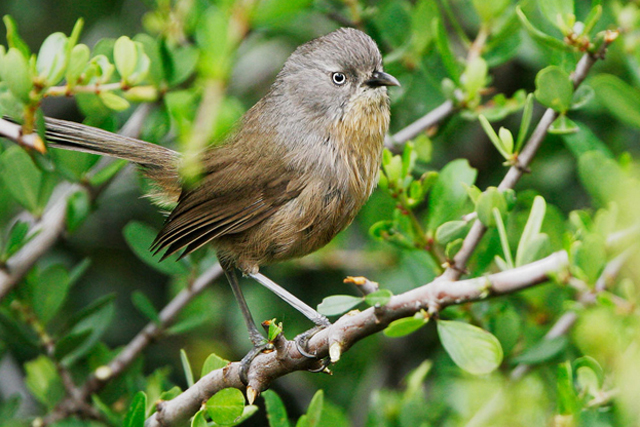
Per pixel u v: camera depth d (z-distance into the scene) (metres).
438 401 9.78
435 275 9.54
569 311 9.70
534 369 9.42
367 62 9.77
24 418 11.87
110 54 9.57
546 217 9.35
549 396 9.34
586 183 7.81
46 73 7.70
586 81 10.02
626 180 7.62
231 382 7.84
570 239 7.34
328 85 9.80
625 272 8.26
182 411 8.02
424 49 10.73
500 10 10.09
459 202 9.08
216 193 9.88
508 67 13.34
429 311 7.14
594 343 7.71
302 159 9.76
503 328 9.41
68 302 13.95
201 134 5.72
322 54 9.91
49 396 10.50
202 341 13.57
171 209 11.02
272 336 7.34
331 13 11.41
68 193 10.66
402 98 11.62
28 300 10.38
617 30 8.10
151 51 9.65
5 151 10.34
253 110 10.42
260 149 9.94
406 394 9.86
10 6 14.17
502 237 7.53
